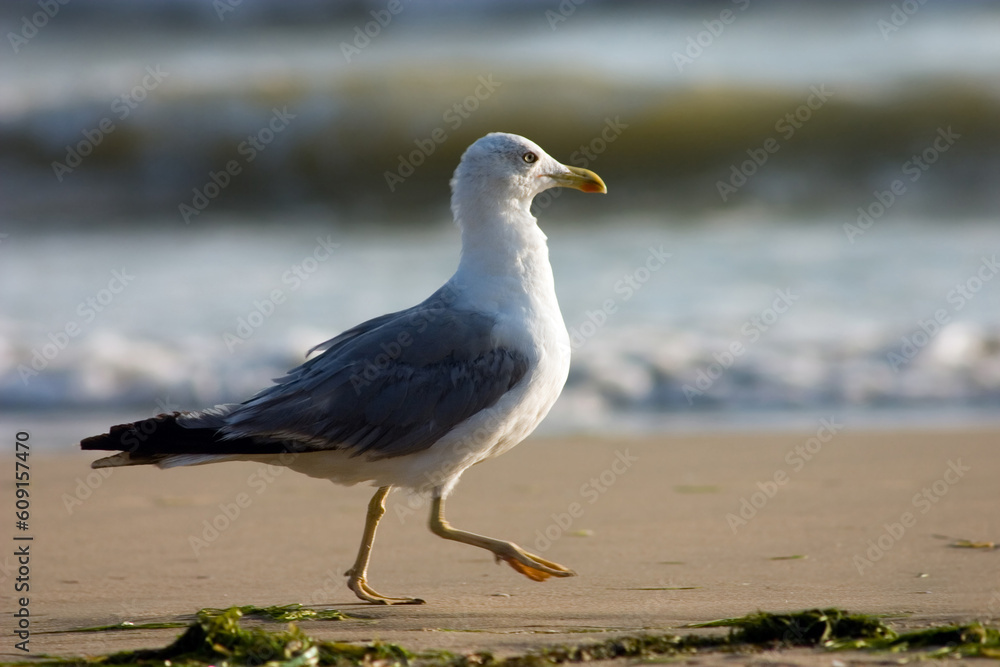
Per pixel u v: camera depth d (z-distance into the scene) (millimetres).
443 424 7141
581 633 5770
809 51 29359
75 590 7305
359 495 10289
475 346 7254
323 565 7969
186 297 17656
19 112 26609
